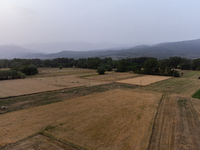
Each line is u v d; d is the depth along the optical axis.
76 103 30.03
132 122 20.80
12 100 31.91
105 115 23.44
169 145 15.38
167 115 23.95
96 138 16.53
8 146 14.99
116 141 15.91
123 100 32.47
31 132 17.83
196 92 41.66
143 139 16.36
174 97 35.78
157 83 58.41
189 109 26.92
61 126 19.45
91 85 53.34
